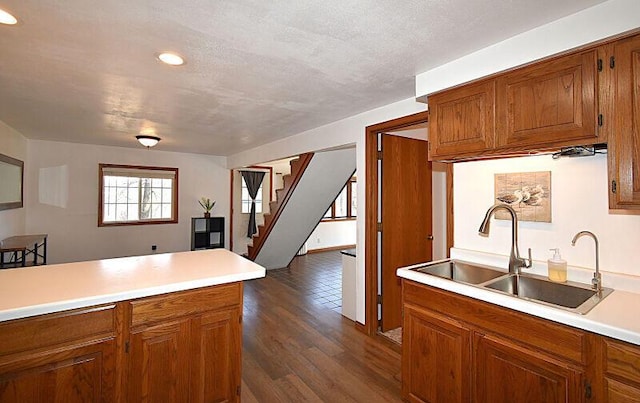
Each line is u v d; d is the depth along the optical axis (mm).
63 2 1411
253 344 2969
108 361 1569
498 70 1806
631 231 1713
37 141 5000
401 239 3389
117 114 3373
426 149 3613
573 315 1363
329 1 1413
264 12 1497
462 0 1407
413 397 2055
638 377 1200
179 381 1769
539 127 1668
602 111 1466
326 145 3809
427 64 2092
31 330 1392
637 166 1373
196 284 1794
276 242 5695
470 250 2420
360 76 2297
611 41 1445
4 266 3754
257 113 3307
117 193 5773
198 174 6504
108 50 1896
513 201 2189
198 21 1575
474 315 1728
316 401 2145
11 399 1355
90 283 1704
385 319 3248
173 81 2404
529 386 1498
